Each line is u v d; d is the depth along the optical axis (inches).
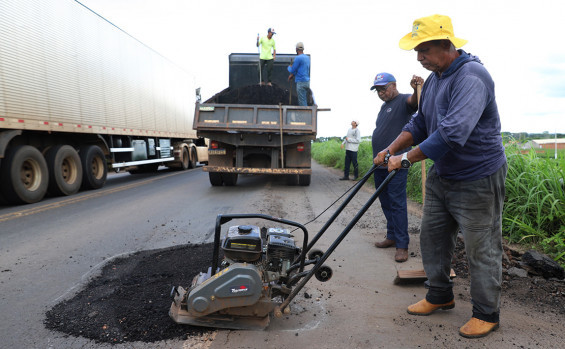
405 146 103.0
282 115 324.5
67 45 325.4
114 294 116.1
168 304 108.2
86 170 352.8
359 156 507.5
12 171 265.4
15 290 120.9
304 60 359.6
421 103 100.4
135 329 94.4
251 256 97.0
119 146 432.1
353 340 89.5
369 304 109.6
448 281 100.8
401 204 145.0
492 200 87.0
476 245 88.6
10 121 261.3
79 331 94.1
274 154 335.6
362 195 311.3
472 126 80.0
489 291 89.0
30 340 90.3
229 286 89.2
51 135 328.2
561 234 152.1
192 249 162.7
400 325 96.7
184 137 640.4
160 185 397.1
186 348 86.3
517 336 90.0
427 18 86.1
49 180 309.7
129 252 160.6
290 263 103.9
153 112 509.7
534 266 128.7
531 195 162.4
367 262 145.7
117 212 245.6
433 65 89.4
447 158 88.7
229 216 97.1
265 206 255.6
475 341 88.2
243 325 94.6
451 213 93.5
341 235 94.4
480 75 82.9
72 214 240.8
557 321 97.3
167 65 560.1
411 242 171.6
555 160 184.9
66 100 323.0
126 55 433.4
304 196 307.7
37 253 159.6
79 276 132.7
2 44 255.1
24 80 274.8
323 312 104.7
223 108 327.3
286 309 99.8
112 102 401.1
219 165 343.9
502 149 88.5
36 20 288.2
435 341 88.6
